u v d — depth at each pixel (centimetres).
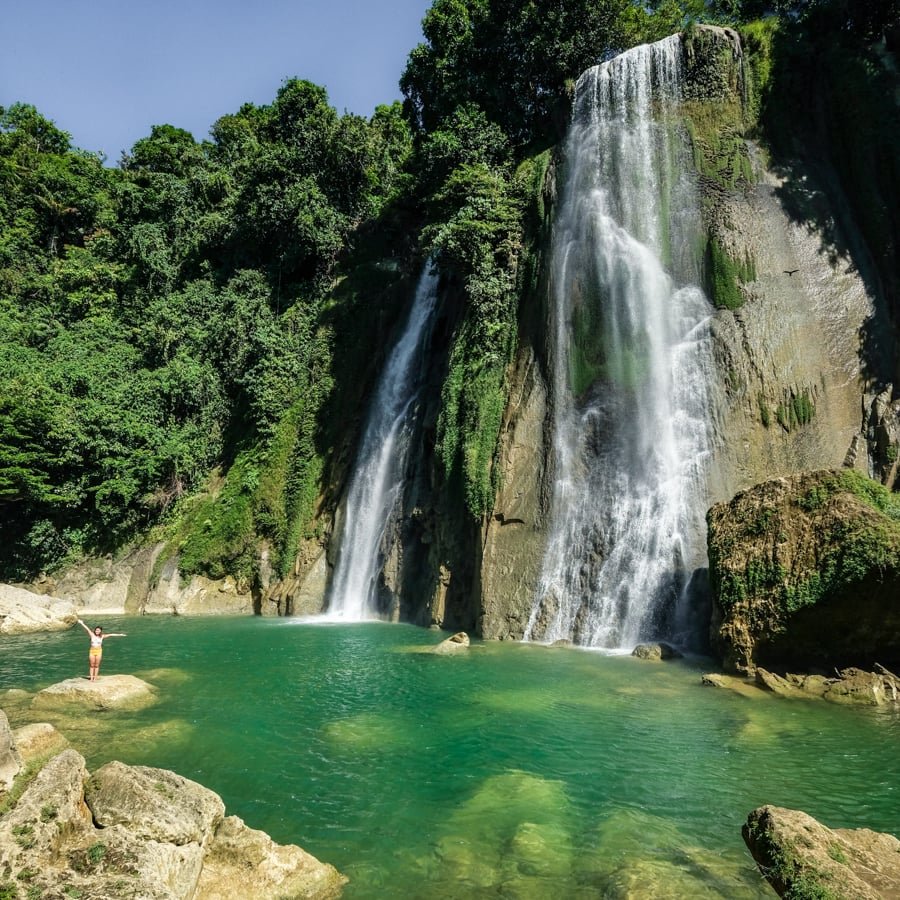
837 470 1429
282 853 671
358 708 1252
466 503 2220
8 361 3678
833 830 670
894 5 2478
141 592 3136
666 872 641
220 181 4888
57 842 595
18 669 1669
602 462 2102
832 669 1366
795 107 2436
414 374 3066
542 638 1953
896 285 2094
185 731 1116
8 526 3281
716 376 2073
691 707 1216
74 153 6456
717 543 1552
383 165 4600
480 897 625
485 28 3409
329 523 3003
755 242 2223
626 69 2697
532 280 2444
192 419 3781
